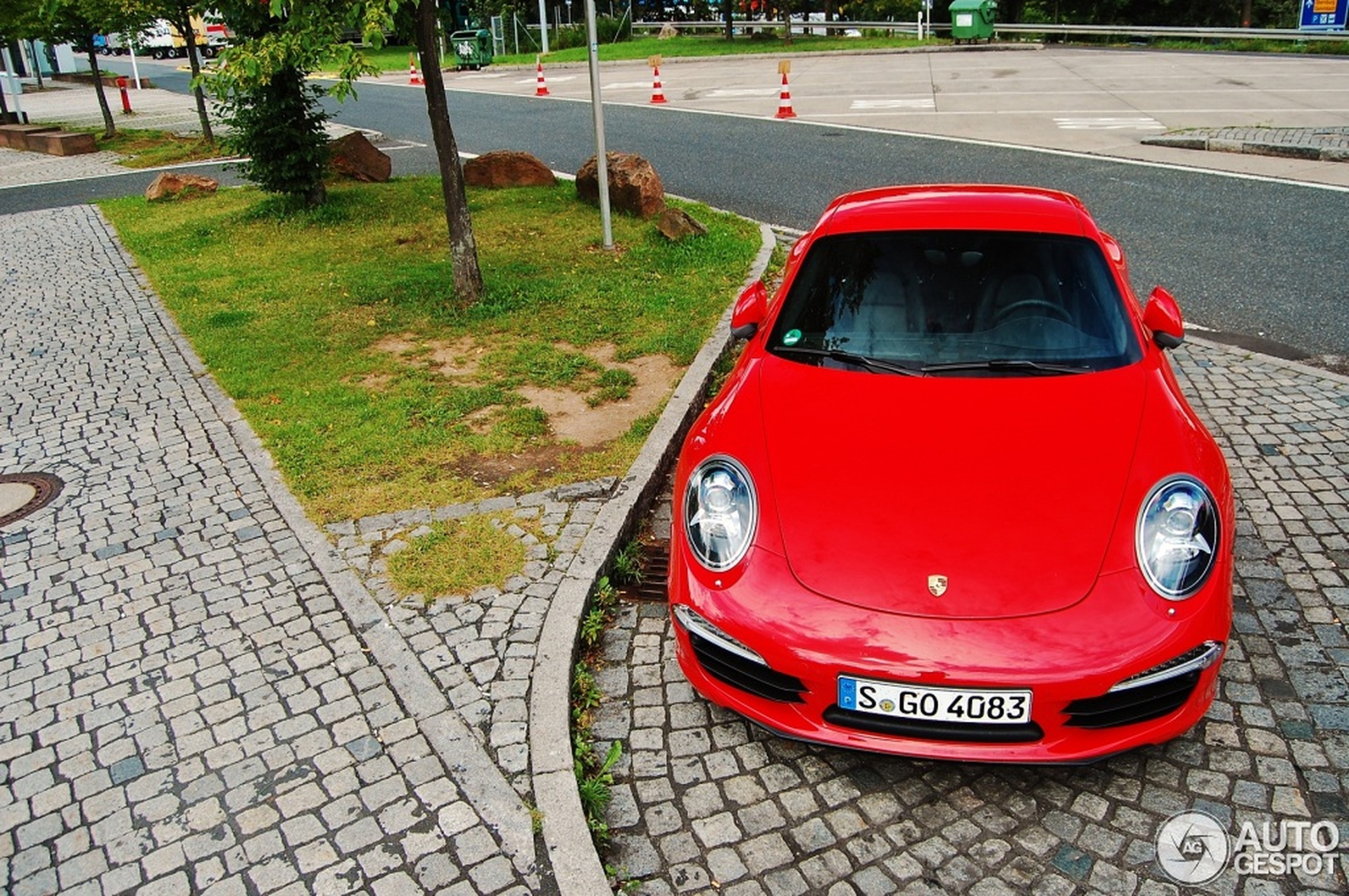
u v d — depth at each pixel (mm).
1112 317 3781
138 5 16609
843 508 3080
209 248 10289
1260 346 6379
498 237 9961
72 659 3785
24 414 6203
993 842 2807
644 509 4707
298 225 10961
